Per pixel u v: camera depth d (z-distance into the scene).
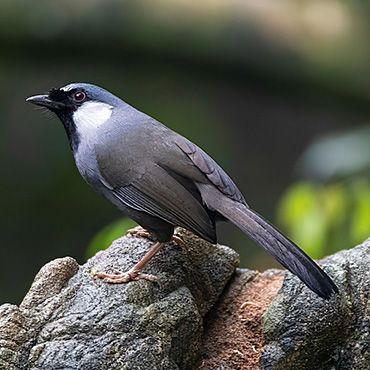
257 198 19.34
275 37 15.72
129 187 8.34
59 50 15.92
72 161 18.03
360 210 10.90
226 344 7.65
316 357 7.17
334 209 11.02
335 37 15.76
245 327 7.75
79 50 15.92
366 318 7.13
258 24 15.70
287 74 15.91
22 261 17.78
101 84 17.91
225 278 7.98
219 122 18.98
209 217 7.91
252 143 19.44
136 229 8.35
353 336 7.13
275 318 7.20
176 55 15.94
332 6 15.86
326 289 6.82
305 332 7.12
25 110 18.17
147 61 16.16
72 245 17.89
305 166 16.52
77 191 17.97
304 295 7.19
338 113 17.56
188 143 8.41
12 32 15.53
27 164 18.08
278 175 19.53
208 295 7.89
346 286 7.24
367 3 15.72
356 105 16.27
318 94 16.20
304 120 19.64
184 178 8.13
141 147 8.43
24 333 7.00
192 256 7.89
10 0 15.42
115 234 10.36
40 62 16.22
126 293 7.20
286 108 19.09
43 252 17.86
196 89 17.72
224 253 8.05
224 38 15.70
